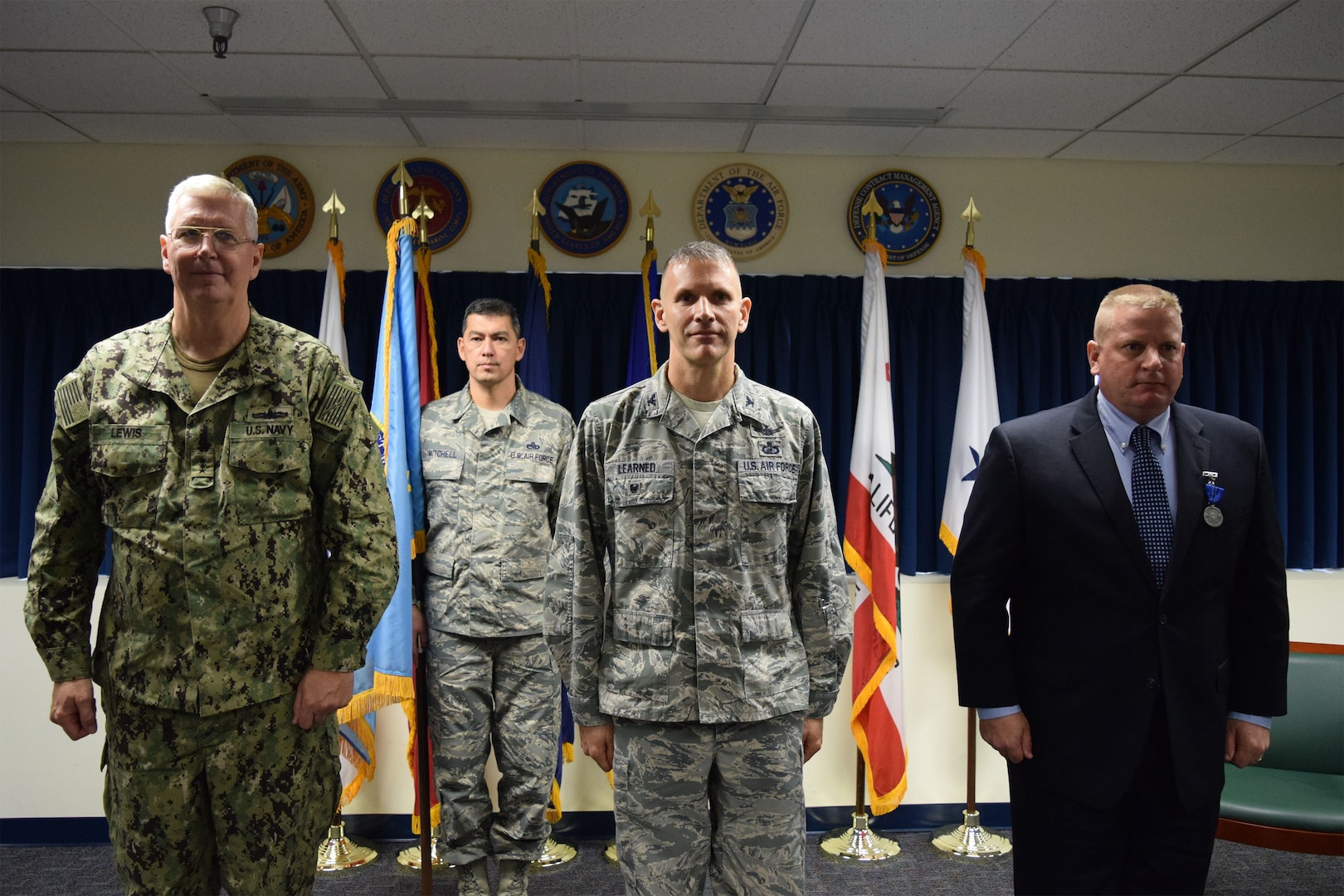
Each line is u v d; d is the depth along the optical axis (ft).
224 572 5.23
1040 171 11.41
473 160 10.94
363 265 10.85
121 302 10.55
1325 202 11.61
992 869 9.62
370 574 5.49
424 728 8.74
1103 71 8.83
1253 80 9.02
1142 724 5.51
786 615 5.75
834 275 11.18
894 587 9.79
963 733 10.84
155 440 5.24
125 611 5.23
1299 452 11.36
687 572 5.61
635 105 9.69
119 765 5.28
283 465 5.37
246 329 5.49
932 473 11.17
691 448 5.70
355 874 9.57
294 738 5.43
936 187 11.32
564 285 10.89
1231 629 5.92
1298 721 8.21
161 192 10.77
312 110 9.77
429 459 8.90
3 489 10.43
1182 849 5.55
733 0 7.55
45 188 10.71
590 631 5.73
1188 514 5.62
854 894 9.07
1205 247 11.54
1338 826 6.96
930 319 11.18
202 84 9.12
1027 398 11.21
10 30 7.98
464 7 7.63
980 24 7.92
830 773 10.70
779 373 10.95
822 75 8.97
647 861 5.48
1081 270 11.43
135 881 5.25
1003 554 5.93
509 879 8.49
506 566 8.59
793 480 5.79
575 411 10.80
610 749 5.80
